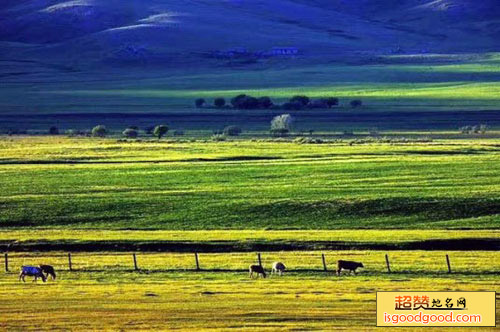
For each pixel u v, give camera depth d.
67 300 132.88
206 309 126.12
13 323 118.00
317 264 170.38
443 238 194.75
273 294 137.50
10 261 177.25
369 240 193.50
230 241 193.38
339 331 113.62
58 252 187.62
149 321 119.06
